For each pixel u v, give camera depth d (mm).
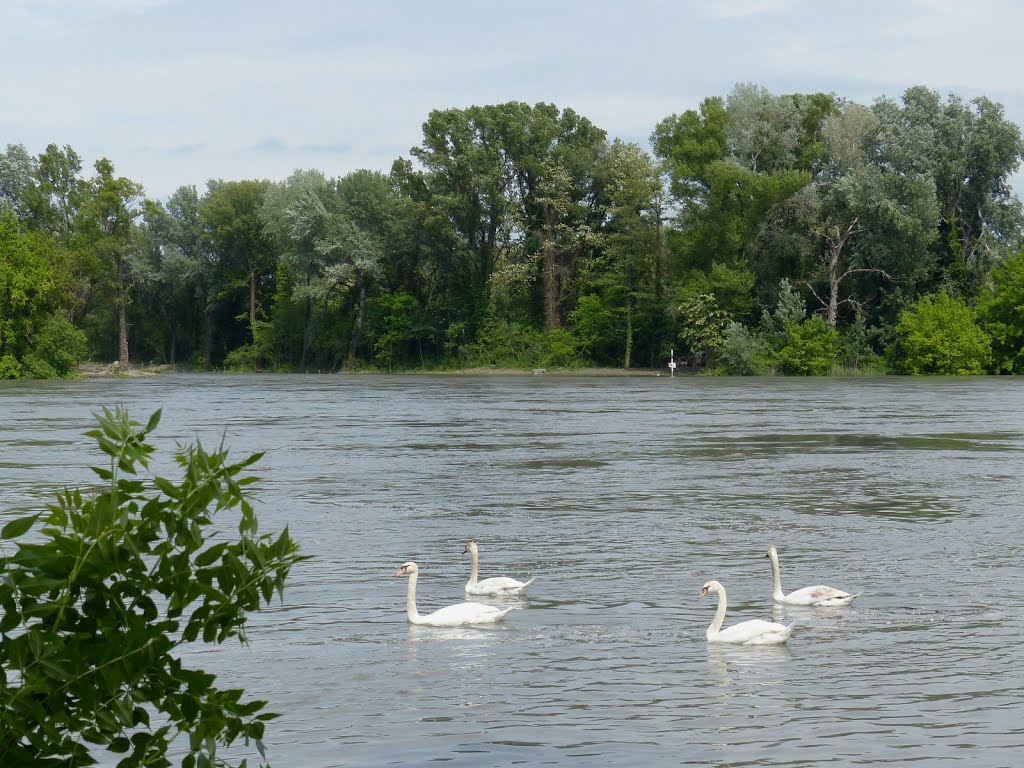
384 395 101688
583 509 35531
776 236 136750
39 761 6695
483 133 154875
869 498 37656
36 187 166375
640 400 91688
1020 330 132125
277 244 167000
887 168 138375
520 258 158875
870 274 137875
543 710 17000
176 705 7219
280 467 46156
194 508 7297
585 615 22734
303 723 16438
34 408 81125
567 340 154625
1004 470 44906
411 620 22062
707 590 20875
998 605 23125
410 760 14984
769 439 57812
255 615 22641
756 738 15711
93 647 6816
